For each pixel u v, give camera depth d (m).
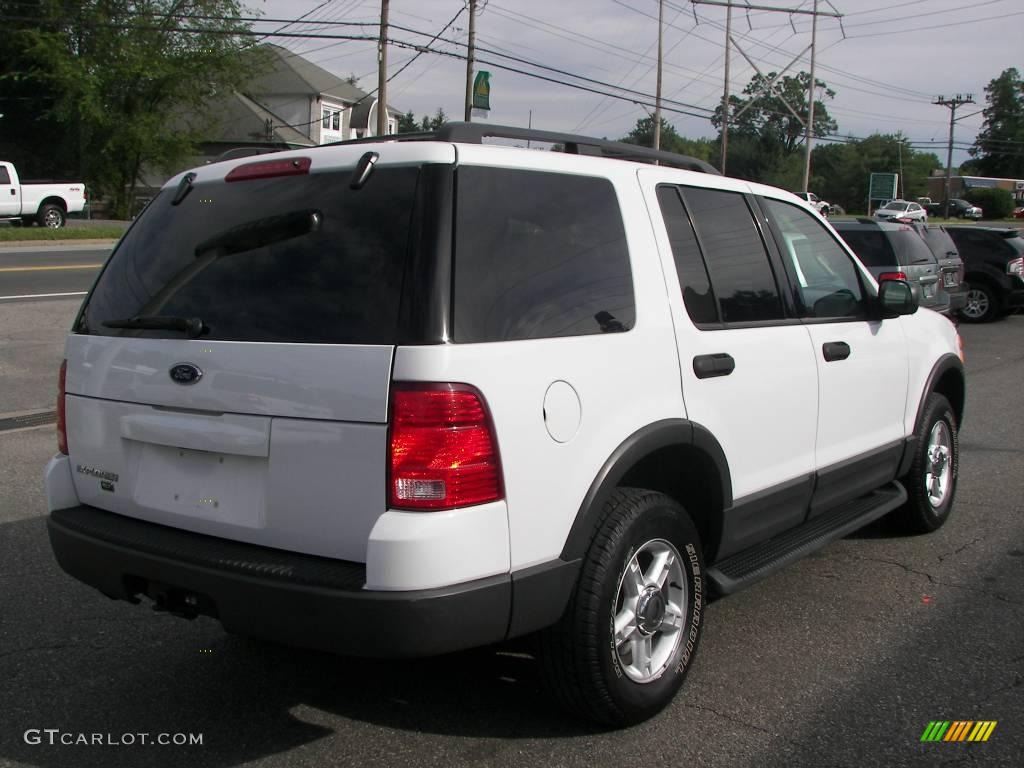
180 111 44.00
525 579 2.99
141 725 3.52
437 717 3.57
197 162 50.38
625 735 3.43
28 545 5.42
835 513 4.92
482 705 3.66
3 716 3.58
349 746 3.37
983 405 9.93
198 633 4.34
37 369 10.53
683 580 3.61
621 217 3.58
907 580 5.00
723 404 3.82
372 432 2.83
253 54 42.19
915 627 4.39
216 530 3.19
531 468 3.02
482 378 2.89
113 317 3.52
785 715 3.58
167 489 3.32
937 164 116.44
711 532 3.92
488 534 2.90
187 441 3.21
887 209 55.78
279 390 2.99
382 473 2.82
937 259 14.28
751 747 3.35
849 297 4.87
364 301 2.94
